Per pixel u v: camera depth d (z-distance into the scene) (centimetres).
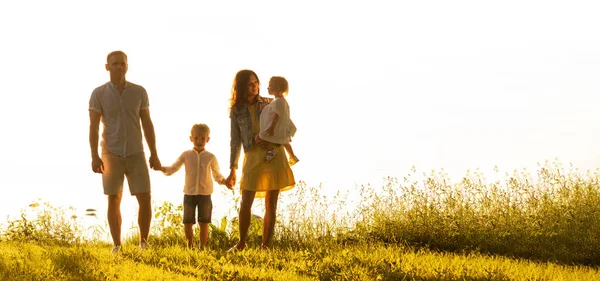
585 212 1023
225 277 625
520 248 986
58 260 667
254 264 726
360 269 677
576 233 988
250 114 897
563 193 1068
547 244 985
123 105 830
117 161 827
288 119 896
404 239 1052
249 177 886
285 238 1046
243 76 897
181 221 1081
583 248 958
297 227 1062
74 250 743
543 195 1070
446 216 1066
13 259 662
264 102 907
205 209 952
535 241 992
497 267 739
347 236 1056
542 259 953
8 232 1046
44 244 991
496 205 1069
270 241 999
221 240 1038
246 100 898
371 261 724
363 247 953
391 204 1104
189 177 952
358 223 1070
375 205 1098
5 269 606
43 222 1047
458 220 1051
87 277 592
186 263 724
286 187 916
